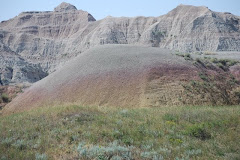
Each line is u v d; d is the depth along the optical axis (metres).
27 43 130.38
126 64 30.34
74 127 12.71
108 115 15.72
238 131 11.48
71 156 8.77
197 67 30.89
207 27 102.44
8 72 83.69
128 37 117.81
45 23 157.25
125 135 11.34
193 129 11.59
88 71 30.80
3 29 147.00
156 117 14.96
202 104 23.39
